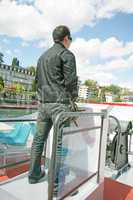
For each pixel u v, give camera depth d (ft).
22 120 8.73
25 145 11.68
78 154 7.95
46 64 7.37
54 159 5.83
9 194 6.98
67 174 7.30
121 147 12.14
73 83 7.22
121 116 16.78
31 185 7.68
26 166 10.24
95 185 8.61
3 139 11.94
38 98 7.70
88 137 8.41
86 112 7.10
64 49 7.36
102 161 9.05
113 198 9.11
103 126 8.89
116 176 11.39
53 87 7.23
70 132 6.88
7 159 10.57
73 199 7.31
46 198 6.83
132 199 9.12
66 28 7.59
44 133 7.65
